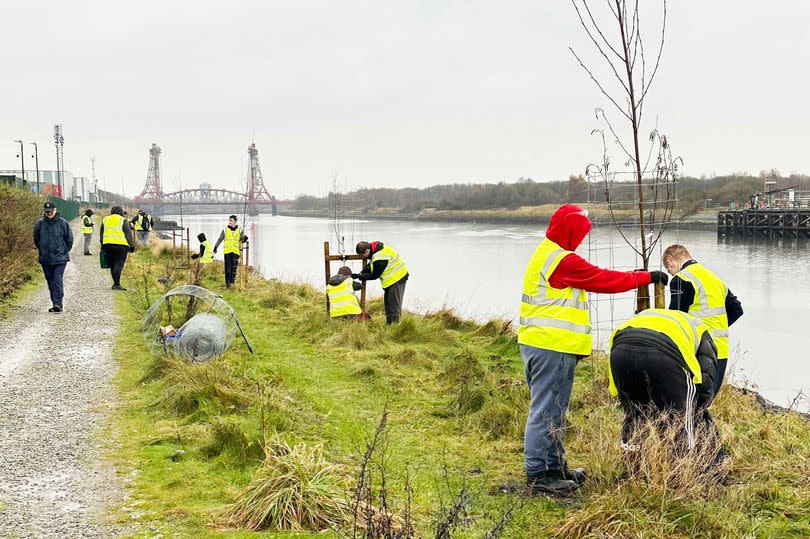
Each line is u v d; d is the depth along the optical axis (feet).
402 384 28.19
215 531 14.83
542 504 16.83
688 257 21.40
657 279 17.24
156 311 34.47
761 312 64.23
